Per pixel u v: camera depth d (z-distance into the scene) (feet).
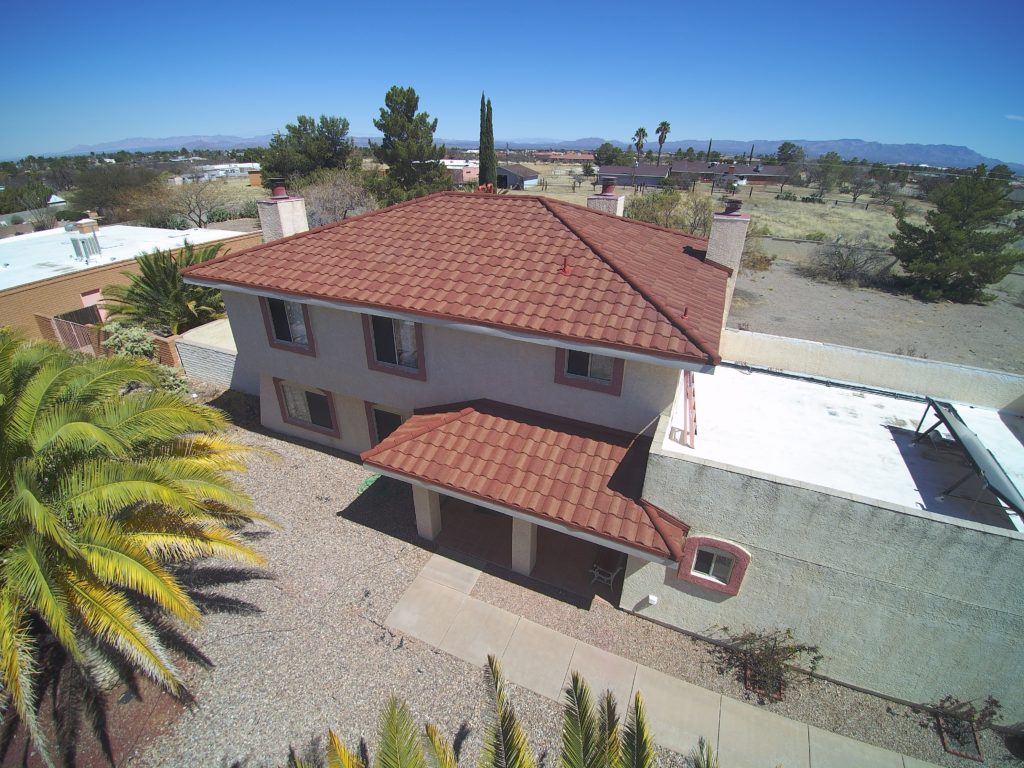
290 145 190.19
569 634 34.81
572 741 20.11
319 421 53.26
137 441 30.42
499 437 37.06
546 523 32.22
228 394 63.57
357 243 46.21
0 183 305.32
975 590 26.03
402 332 41.22
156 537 29.76
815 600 29.89
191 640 33.35
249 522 42.98
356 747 28.30
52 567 25.75
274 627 34.53
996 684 28.19
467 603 36.76
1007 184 110.93
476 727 29.43
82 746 27.94
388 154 174.50
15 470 24.81
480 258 41.22
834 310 102.42
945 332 92.07
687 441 34.83
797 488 27.14
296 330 47.21
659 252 46.91
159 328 72.18
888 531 26.32
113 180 181.68
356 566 39.55
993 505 29.91
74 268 84.28
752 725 29.89
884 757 28.48
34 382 28.86
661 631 35.14
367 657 32.94
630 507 31.68
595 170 363.15
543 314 34.17
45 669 30.73
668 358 30.07
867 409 39.73
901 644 29.09
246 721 29.32
